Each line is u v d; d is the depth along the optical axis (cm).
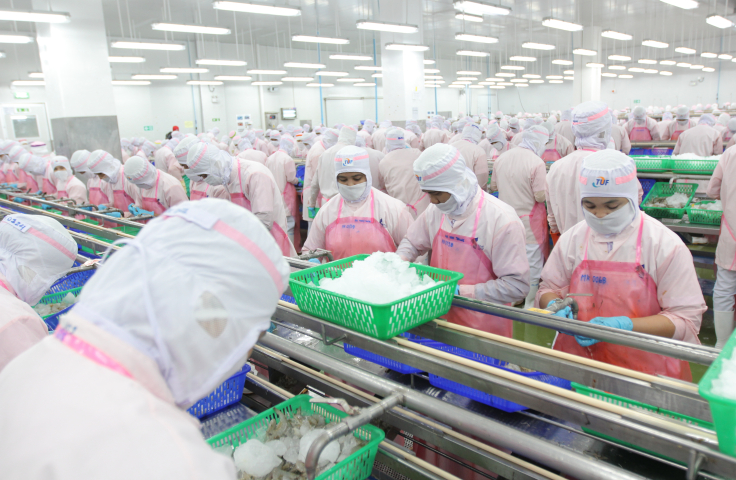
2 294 113
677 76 1906
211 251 59
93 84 706
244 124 1466
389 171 398
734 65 1759
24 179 634
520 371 131
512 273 176
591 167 147
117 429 50
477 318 179
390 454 105
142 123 1449
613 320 141
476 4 702
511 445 84
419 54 989
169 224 61
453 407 93
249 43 1552
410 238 206
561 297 173
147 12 1062
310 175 513
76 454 48
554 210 315
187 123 1525
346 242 223
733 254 260
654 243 150
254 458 95
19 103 1260
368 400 117
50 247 143
